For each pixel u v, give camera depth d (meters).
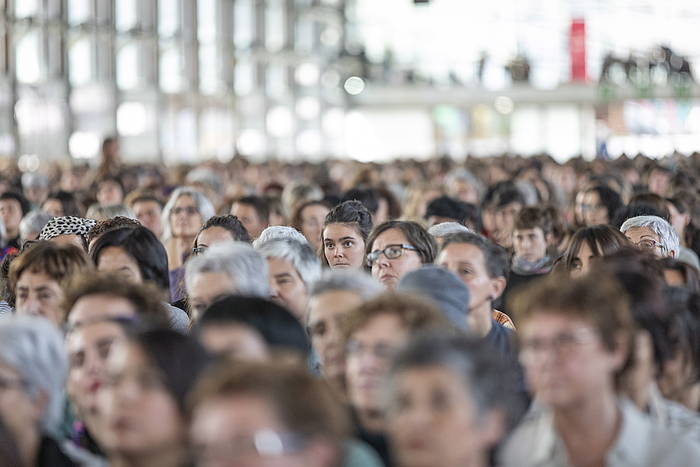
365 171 28.78
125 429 6.21
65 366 7.64
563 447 6.81
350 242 14.98
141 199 21.30
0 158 43.31
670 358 8.01
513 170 40.38
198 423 5.17
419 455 5.82
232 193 26.89
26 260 10.92
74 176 33.03
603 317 6.53
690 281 10.29
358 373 7.20
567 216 27.23
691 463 6.71
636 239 14.66
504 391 5.96
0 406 7.27
